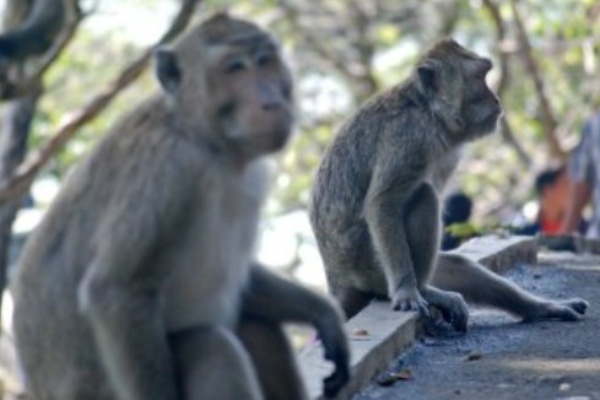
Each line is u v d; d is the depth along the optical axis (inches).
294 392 364.8
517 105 1376.7
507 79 1215.6
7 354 837.8
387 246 522.6
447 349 490.6
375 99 558.6
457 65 545.6
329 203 551.5
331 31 1416.1
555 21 1266.0
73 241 330.0
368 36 1414.9
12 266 852.0
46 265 333.7
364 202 540.1
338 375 366.9
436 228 525.7
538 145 1376.7
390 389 439.5
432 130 542.3
